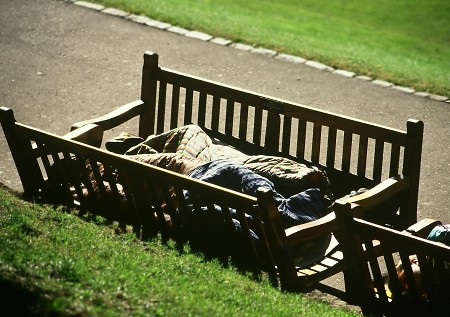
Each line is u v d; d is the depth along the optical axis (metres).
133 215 7.73
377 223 8.03
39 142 8.03
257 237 7.16
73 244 6.69
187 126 8.45
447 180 9.54
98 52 12.72
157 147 8.47
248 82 12.05
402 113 11.40
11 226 6.81
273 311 6.00
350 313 6.53
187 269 6.61
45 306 5.00
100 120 8.70
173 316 5.33
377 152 7.92
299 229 6.88
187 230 7.43
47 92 11.28
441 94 12.09
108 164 7.60
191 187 7.11
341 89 12.04
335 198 8.28
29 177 8.27
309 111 8.19
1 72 11.79
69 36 13.23
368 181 8.05
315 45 14.30
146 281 5.99
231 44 13.34
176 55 12.79
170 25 13.90
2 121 8.05
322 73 12.55
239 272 6.94
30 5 14.33
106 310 5.16
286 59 12.93
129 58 12.59
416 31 24.89
